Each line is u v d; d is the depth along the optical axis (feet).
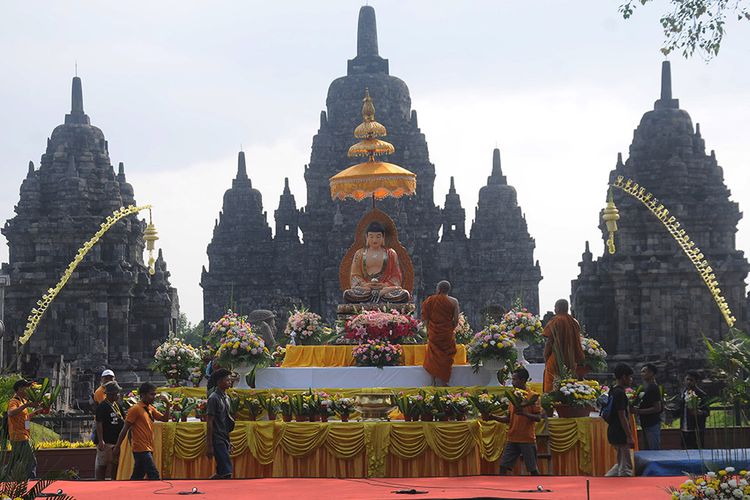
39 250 432.25
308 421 132.77
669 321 437.58
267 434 128.88
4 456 81.20
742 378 104.68
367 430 126.41
